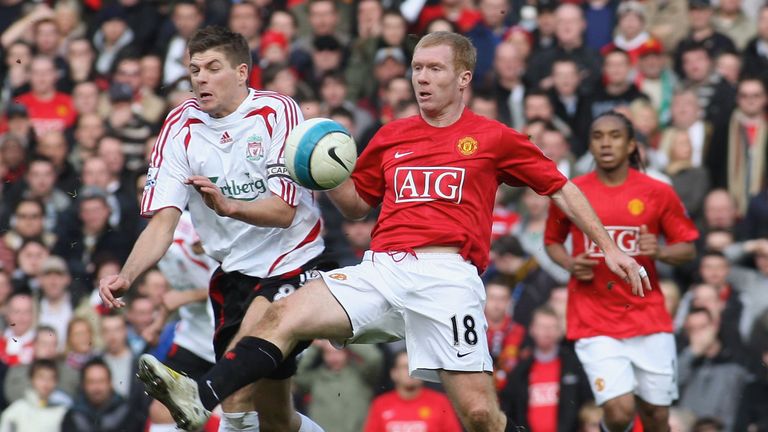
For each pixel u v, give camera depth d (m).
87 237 50.56
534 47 57.03
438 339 27.25
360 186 28.42
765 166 50.38
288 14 59.16
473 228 27.53
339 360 41.81
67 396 43.59
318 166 26.97
